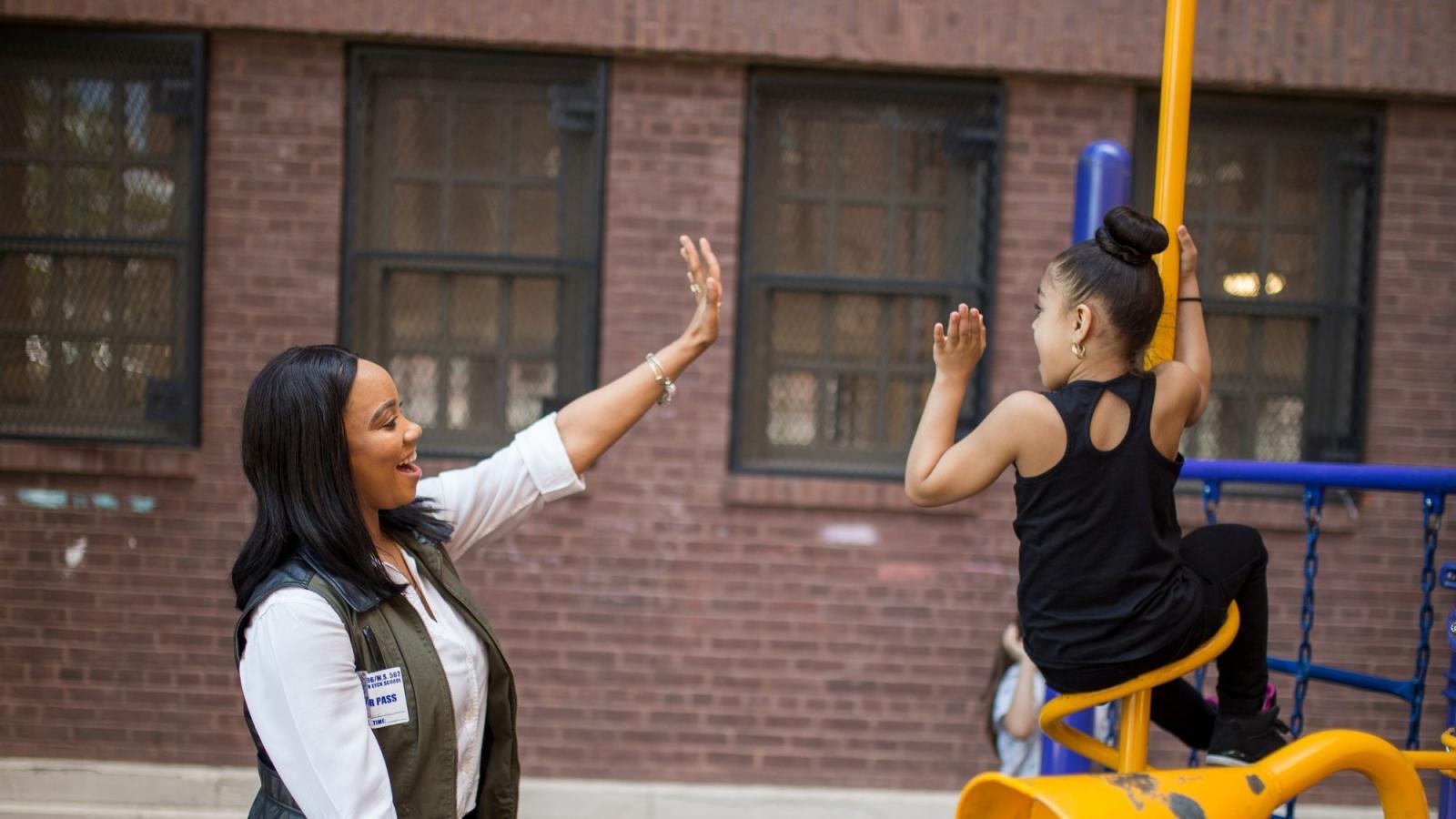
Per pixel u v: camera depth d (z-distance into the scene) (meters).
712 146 4.68
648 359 2.13
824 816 4.71
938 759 4.78
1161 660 1.64
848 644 4.77
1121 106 4.70
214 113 4.65
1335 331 4.86
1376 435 4.81
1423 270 4.78
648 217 4.69
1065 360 1.68
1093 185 2.70
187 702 4.74
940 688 4.77
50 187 4.73
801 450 4.88
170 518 4.70
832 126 4.80
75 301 4.76
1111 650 1.63
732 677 4.78
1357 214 4.84
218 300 4.68
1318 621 4.79
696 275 2.13
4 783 4.68
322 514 1.67
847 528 4.75
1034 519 1.66
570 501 4.73
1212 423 4.90
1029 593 1.69
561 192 4.77
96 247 4.71
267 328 4.69
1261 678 1.84
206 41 4.63
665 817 4.71
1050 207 4.71
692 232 4.70
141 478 4.69
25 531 4.70
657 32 4.55
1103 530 1.62
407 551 1.87
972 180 4.80
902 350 4.86
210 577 4.71
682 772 4.79
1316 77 4.64
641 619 4.76
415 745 1.69
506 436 4.83
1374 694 4.79
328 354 1.74
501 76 4.73
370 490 1.75
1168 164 1.84
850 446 4.88
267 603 1.64
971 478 1.67
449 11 4.55
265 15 4.53
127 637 4.72
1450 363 4.79
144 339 4.76
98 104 4.70
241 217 4.67
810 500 4.70
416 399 4.82
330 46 4.64
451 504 2.04
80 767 4.68
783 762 4.79
